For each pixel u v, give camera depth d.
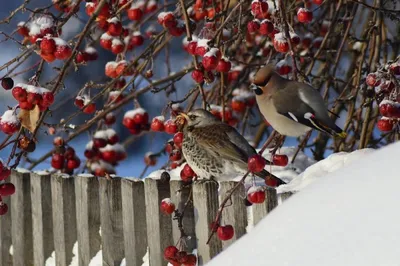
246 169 9.61
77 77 22.80
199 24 14.21
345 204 5.44
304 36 14.01
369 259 4.90
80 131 12.05
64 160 12.11
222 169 9.70
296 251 5.29
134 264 9.10
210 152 9.68
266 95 9.71
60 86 9.59
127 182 9.14
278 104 9.56
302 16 10.37
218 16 10.84
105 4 10.10
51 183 10.27
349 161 9.21
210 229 8.38
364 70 13.16
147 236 9.05
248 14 12.26
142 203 9.11
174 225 8.74
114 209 9.34
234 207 8.27
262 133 16.22
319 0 10.31
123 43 11.58
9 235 11.24
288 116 9.52
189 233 8.66
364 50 12.70
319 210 5.54
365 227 5.14
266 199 8.03
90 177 9.66
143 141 25.58
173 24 10.57
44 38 8.95
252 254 5.55
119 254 9.36
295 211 5.70
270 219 5.87
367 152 9.38
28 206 10.79
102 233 9.45
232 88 13.90
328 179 5.92
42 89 8.78
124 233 9.23
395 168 5.56
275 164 9.61
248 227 8.24
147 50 11.66
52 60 9.08
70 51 9.04
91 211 9.67
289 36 9.80
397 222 5.04
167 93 12.41
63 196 10.03
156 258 8.85
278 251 5.40
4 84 9.23
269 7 10.51
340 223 5.29
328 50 12.60
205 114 9.94
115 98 11.62
